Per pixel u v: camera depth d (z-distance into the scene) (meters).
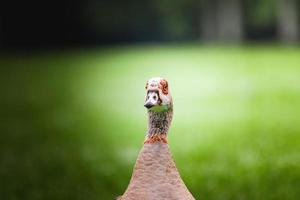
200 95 31.58
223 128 21.89
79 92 34.12
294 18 75.62
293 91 31.69
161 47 79.25
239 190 13.11
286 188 13.18
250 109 26.28
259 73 40.66
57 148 18.78
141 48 76.12
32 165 16.34
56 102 30.22
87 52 65.88
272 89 32.75
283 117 23.84
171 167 6.39
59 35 72.44
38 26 70.62
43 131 22.00
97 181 14.27
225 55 56.91
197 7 92.88
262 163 15.77
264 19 85.50
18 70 47.03
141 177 6.34
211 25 85.19
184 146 18.66
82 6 76.12
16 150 18.59
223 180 14.05
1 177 14.95
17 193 13.37
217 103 28.58
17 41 69.38
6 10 68.50
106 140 20.06
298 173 14.52
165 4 93.69
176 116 25.23
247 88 33.59
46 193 13.24
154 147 6.39
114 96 32.19
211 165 15.80
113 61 52.69
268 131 20.94
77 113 26.56
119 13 89.56
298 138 19.45
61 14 72.00
